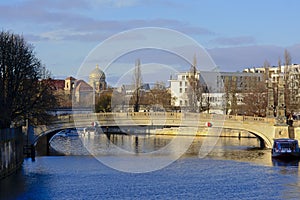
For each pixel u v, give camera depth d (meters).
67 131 181.12
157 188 72.38
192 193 68.81
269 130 125.69
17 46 102.12
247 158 107.56
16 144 90.00
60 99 134.00
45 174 84.06
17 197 66.00
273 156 106.81
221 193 68.88
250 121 126.19
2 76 96.56
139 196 66.81
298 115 157.25
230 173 86.38
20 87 99.56
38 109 105.19
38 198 65.38
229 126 125.00
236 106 170.00
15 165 88.62
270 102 135.00
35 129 111.50
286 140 107.50
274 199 65.38
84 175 83.25
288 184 75.75
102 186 73.69
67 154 114.56
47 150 124.56
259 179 80.12
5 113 90.75
